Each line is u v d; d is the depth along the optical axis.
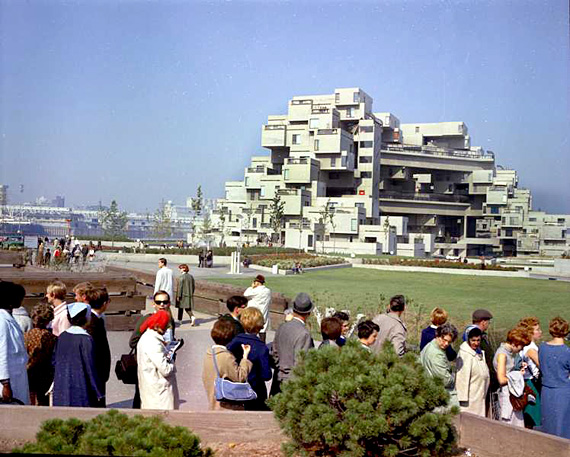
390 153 114.38
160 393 5.93
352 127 111.25
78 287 6.28
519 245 121.12
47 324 6.54
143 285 21.92
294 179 101.75
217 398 5.85
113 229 126.00
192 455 4.75
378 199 111.12
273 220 96.56
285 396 5.11
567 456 5.01
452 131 126.12
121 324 14.61
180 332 14.72
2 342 5.44
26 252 34.97
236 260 43.62
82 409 5.45
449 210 120.81
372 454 4.95
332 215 96.50
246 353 6.04
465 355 6.57
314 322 18.12
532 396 6.75
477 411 6.52
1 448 5.20
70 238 52.94
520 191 134.75
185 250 57.84
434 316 7.72
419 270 58.53
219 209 111.50
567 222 123.19
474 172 122.25
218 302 17.91
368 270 57.09
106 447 4.58
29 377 6.29
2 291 5.63
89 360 5.74
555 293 36.25
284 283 37.09
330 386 4.90
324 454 5.02
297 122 110.12
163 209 124.06
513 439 5.34
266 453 5.38
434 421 4.85
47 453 4.60
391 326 7.24
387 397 4.76
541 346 6.65
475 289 38.25
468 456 5.44
